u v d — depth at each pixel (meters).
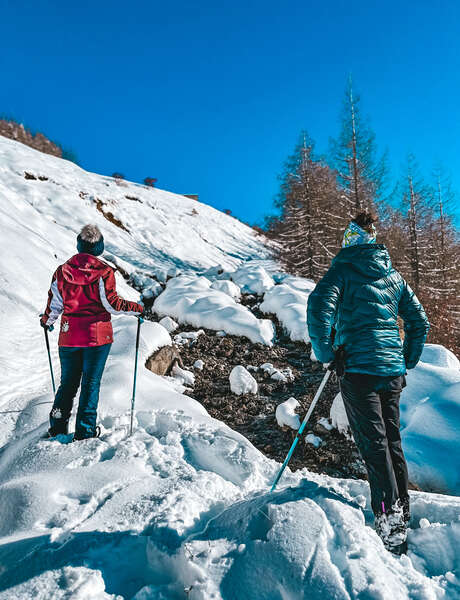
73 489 2.36
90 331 2.99
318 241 19.95
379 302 2.20
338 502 1.93
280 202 23.27
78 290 2.97
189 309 7.65
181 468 2.68
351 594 1.43
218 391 5.29
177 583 1.61
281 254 21.84
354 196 20.42
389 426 2.17
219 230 27.03
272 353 6.43
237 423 4.56
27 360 4.68
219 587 1.52
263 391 5.30
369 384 2.09
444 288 21.83
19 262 6.63
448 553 1.88
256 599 1.48
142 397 3.88
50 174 17.27
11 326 5.18
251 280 9.70
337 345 2.26
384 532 1.94
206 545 1.70
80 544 1.78
